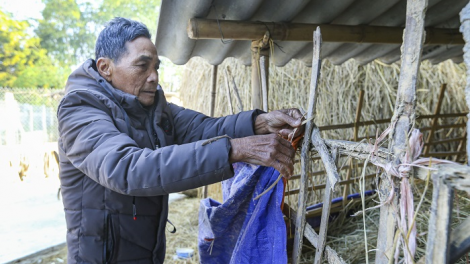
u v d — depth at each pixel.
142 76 1.28
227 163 0.98
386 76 4.04
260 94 2.12
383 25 2.47
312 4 2.09
